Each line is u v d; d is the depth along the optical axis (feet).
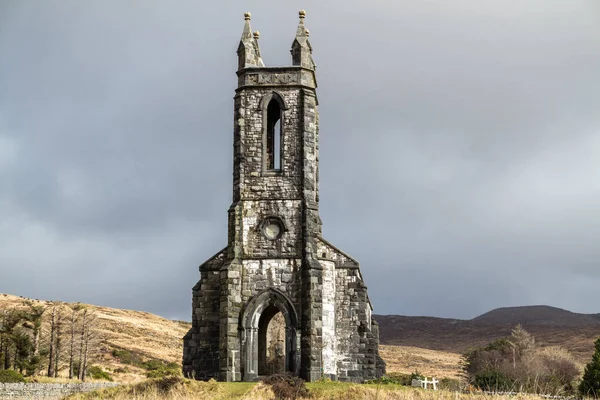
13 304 472.03
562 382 245.24
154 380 158.61
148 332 499.10
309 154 187.83
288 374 160.45
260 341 195.93
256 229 184.03
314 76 195.72
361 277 192.95
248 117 190.08
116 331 474.08
